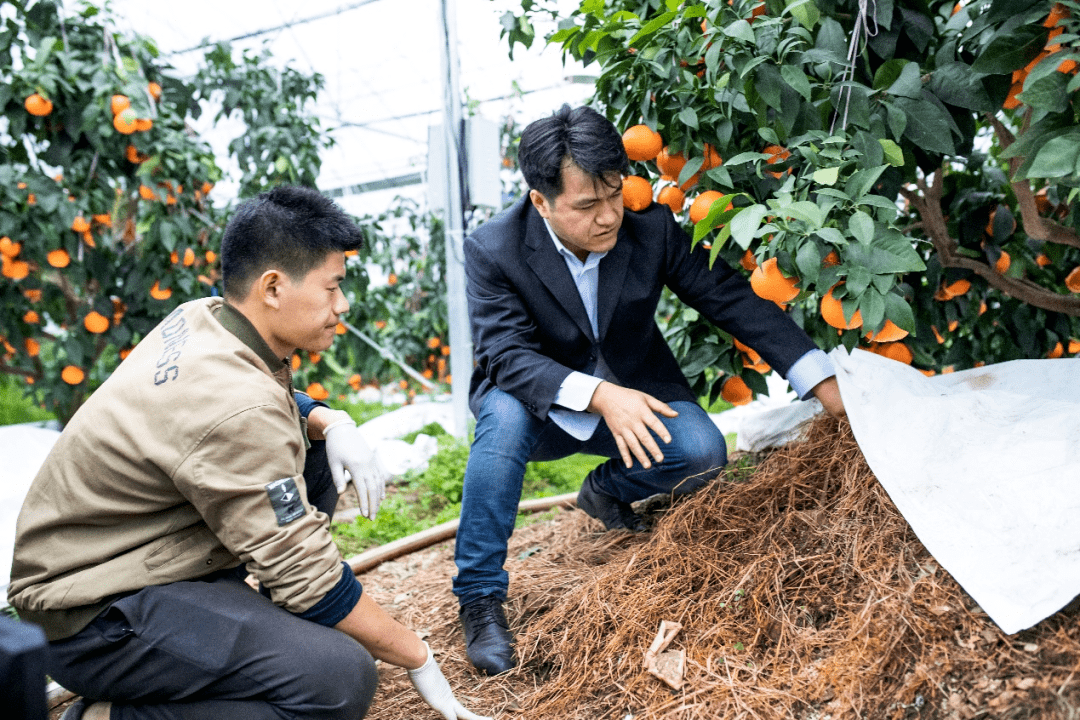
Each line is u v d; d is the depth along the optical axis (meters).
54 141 3.29
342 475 1.60
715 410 4.75
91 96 3.31
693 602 1.57
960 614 1.23
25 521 1.28
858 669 1.25
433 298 6.09
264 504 1.20
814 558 1.51
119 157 3.49
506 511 1.75
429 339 6.02
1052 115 1.37
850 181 1.36
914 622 1.26
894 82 1.54
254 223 1.25
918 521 1.31
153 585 1.25
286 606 1.24
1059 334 2.27
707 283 1.84
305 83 4.83
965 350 2.39
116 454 1.21
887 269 1.30
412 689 1.64
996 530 1.27
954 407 1.51
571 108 1.62
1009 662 1.15
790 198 1.34
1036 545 1.22
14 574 1.30
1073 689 1.07
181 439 1.18
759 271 1.47
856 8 1.61
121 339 3.63
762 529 1.67
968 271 2.09
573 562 2.12
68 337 3.59
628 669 1.49
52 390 3.84
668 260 1.88
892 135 1.60
